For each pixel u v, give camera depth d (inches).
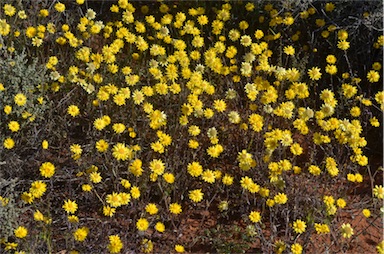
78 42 50.8
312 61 53.0
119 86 48.8
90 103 46.4
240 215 40.4
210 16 58.4
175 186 40.1
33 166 42.6
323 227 35.7
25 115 42.2
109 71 49.1
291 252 36.8
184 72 45.6
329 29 51.8
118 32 49.6
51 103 44.8
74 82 47.4
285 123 46.9
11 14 49.2
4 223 35.7
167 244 38.0
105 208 36.4
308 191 41.5
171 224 39.2
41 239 36.6
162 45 54.8
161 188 38.2
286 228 37.5
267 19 56.8
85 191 39.9
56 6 51.6
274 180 38.4
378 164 45.5
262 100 43.8
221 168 43.4
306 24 56.5
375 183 43.6
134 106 46.1
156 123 41.6
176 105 46.9
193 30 50.1
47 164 37.3
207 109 42.7
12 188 37.9
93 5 60.2
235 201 41.2
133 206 39.4
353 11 54.6
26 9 54.7
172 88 44.5
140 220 35.4
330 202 36.8
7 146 39.7
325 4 55.7
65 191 40.6
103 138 44.0
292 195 40.4
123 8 57.7
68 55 53.1
